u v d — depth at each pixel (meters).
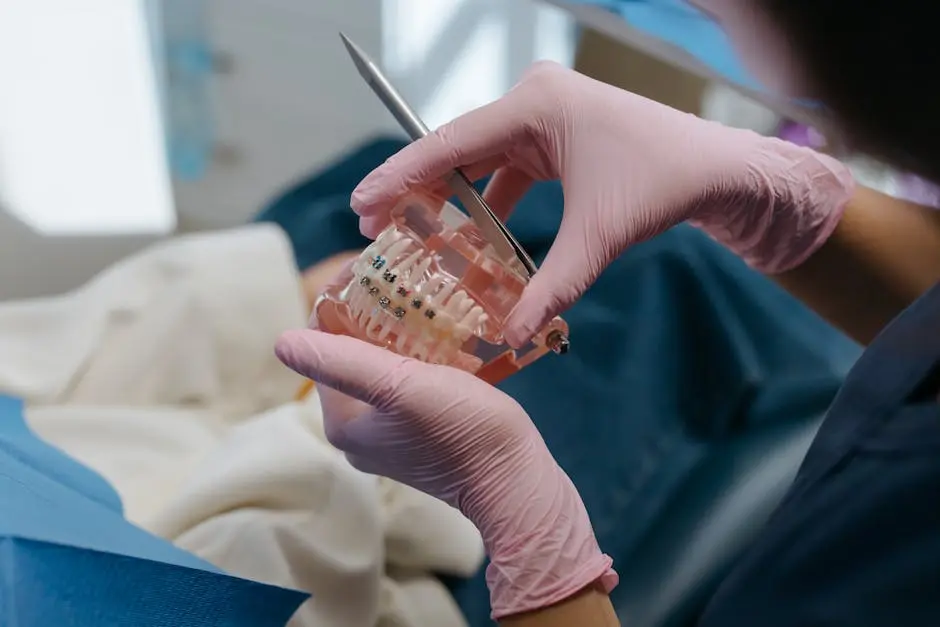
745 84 0.57
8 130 1.39
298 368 0.59
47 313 1.01
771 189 0.73
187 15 1.46
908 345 0.67
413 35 1.53
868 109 0.38
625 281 1.16
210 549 0.77
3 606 0.49
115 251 1.51
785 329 1.14
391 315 0.60
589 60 1.31
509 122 0.67
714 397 1.10
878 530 0.62
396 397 0.59
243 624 0.62
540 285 0.61
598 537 0.98
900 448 0.64
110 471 0.91
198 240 1.08
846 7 0.35
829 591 0.63
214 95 1.52
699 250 1.17
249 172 1.59
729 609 0.70
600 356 1.12
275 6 1.47
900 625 0.59
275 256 1.08
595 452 1.05
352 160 1.41
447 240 0.62
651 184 0.67
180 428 0.98
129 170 1.50
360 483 0.82
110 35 1.42
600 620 0.61
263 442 0.84
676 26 0.74
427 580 0.90
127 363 1.01
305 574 0.79
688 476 1.02
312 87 1.55
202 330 1.02
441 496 0.66
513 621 0.62
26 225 1.43
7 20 1.35
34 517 0.58
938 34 0.33
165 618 0.58
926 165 0.39
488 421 0.61
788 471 0.98
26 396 0.95
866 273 0.80
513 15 1.48
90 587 0.54
